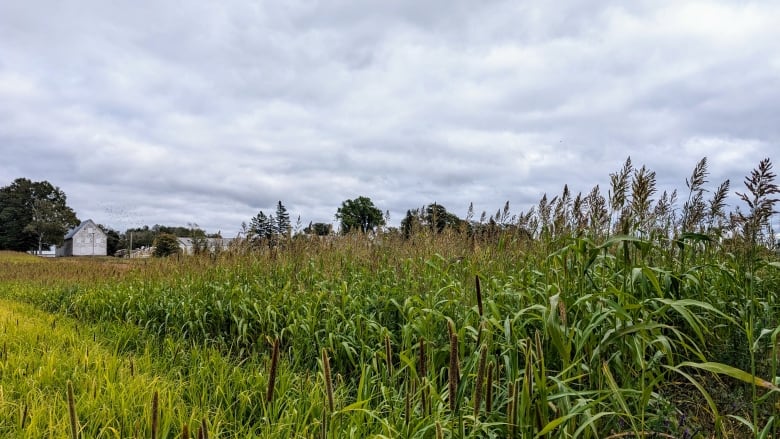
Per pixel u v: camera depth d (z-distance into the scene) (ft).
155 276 29.84
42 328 20.20
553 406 7.07
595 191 15.11
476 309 9.81
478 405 6.52
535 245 16.46
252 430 9.44
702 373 10.66
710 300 11.57
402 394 10.50
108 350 16.69
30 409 10.14
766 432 5.97
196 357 14.90
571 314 9.50
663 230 16.33
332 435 7.82
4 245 257.75
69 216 286.66
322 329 16.31
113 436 9.26
